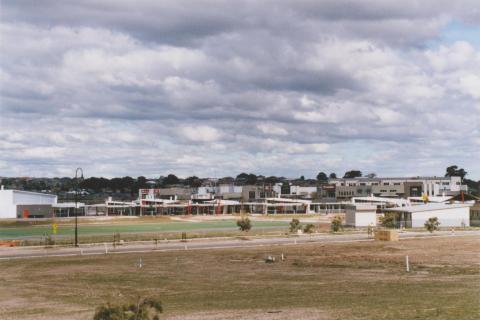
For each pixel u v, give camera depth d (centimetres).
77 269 6362
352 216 13675
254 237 10444
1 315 3834
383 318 3117
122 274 5891
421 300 3762
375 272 5594
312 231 11100
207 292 4625
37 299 4512
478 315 3086
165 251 8138
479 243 8169
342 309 3509
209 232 12275
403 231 11431
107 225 16975
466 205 13050
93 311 3831
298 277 5416
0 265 6869
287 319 3259
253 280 5291
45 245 9331
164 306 3928
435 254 6919
